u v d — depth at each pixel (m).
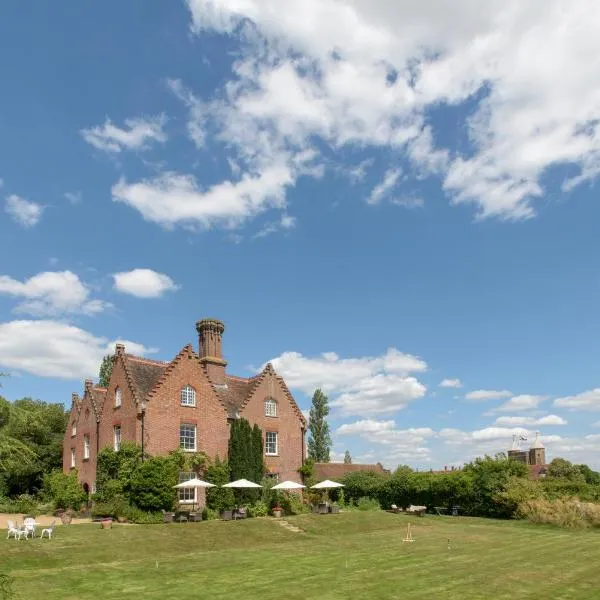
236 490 42.12
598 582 20.53
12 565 22.28
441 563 24.44
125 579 20.88
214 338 48.34
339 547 29.67
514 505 45.12
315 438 75.75
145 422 38.81
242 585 19.92
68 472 48.50
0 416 13.06
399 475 53.66
